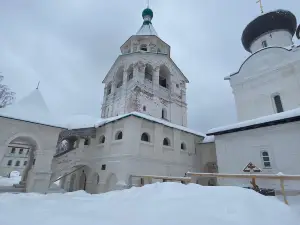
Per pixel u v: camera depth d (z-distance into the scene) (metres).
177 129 21.92
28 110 17.34
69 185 24.09
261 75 17.86
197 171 22.84
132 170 16.56
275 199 6.18
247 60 19.20
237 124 15.40
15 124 16.12
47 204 6.49
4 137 15.40
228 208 4.93
